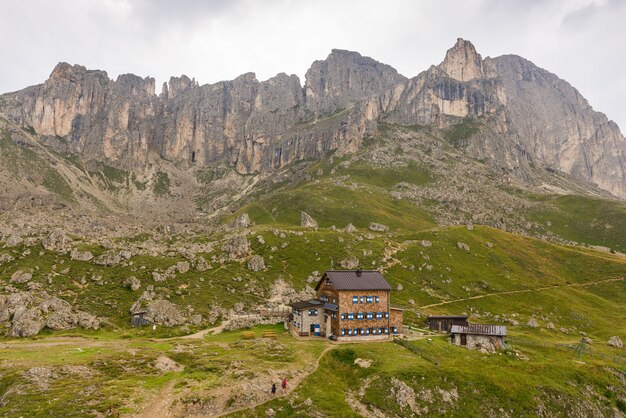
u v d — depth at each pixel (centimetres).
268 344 9362
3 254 15212
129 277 14650
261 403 6519
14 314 11212
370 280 10750
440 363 8556
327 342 9819
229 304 14450
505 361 9394
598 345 13612
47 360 7550
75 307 12438
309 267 19838
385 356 8744
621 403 8788
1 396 6144
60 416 5491
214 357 8269
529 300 18650
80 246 16975
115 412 5741
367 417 6844
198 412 6084
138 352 8412
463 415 7344
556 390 8388
